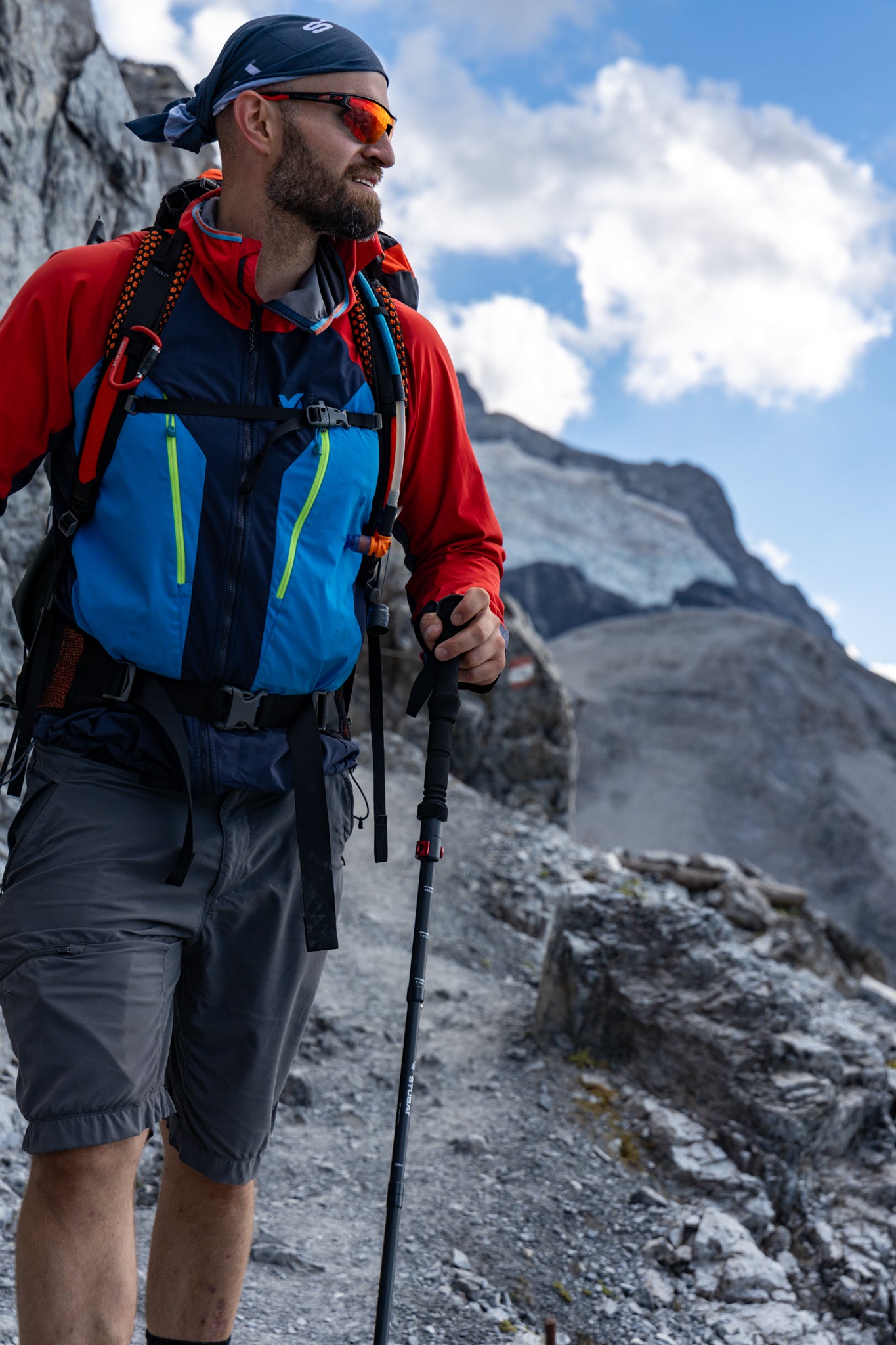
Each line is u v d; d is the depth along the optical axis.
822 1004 6.79
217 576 1.64
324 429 1.70
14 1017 1.57
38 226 5.89
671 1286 3.35
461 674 1.96
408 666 12.47
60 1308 1.49
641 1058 4.45
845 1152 4.34
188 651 1.64
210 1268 1.82
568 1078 4.42
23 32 5.84
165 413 1.63
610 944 4.65
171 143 1.88
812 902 72.94
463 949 6.29
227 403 1.66
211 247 1.66
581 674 91.12
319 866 1.69
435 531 2.03
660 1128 4.12
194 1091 1.78
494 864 8.04
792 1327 3.26
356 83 1.68
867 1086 4.54
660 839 74.94
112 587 1.63
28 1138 1.51
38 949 1.57
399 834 8.17
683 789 78.38
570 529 133.50
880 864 74.50
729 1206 3.82
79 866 1.61
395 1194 1.69
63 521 1.67
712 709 83.50
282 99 1.66
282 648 1.67
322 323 1.71
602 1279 3.31
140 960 1.60
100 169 6.49
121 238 1.75
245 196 1.71
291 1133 3.81
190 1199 1.82
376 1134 3.90
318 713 1.76
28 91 5.85
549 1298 3.16
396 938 6.18
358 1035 4.65
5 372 1.64
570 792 13.45
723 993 4.49
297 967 1.79
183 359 1.66
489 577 1.98
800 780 81.31
